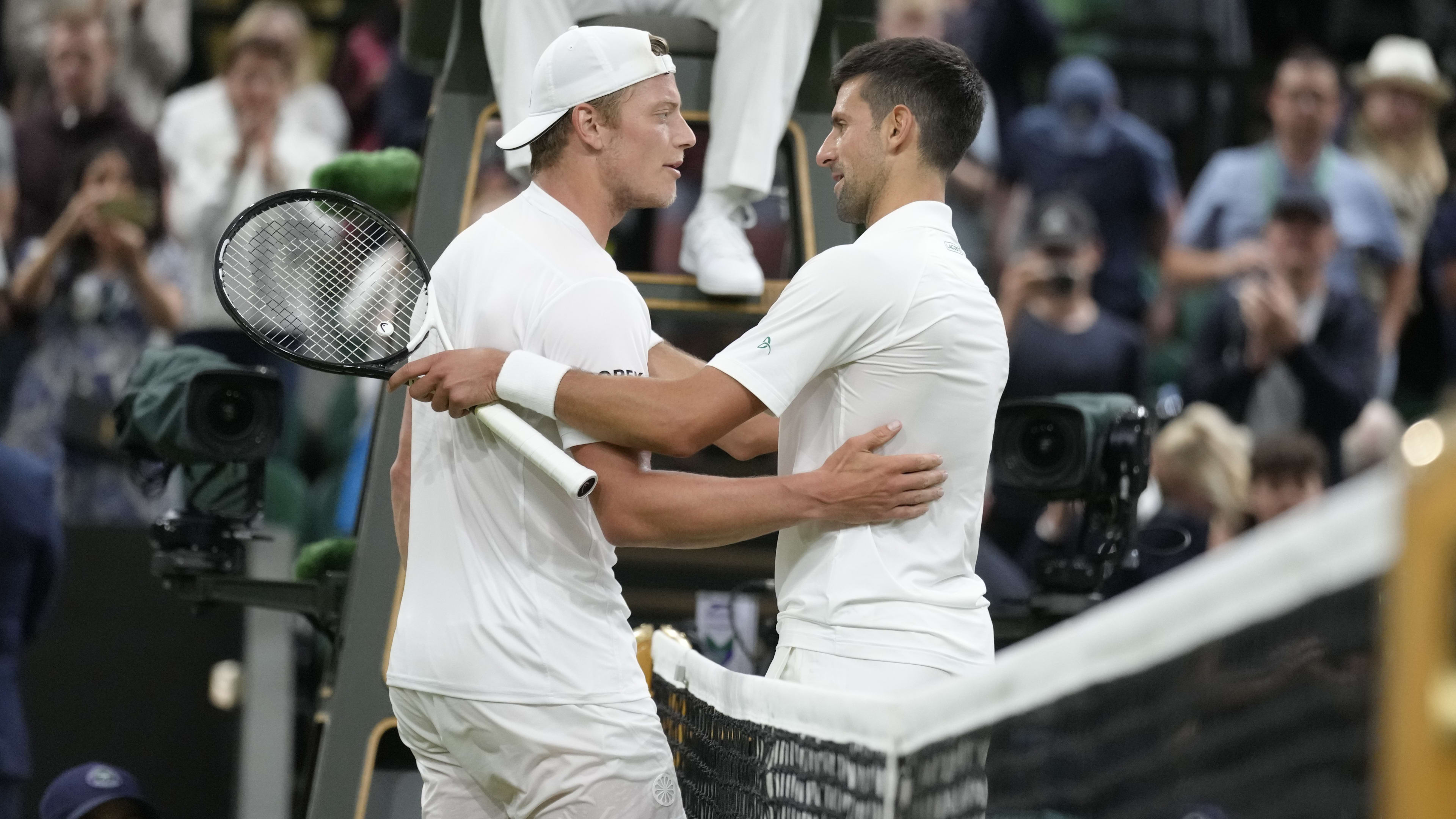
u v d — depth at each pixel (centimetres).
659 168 1020
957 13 3078
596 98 1003
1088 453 1473
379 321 1102
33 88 2848
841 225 1591
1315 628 506
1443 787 393
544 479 972
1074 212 2655
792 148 1645
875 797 796
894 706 789
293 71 2831
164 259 2734
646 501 975
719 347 1625
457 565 985
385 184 1812
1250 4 3356
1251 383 2775
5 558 1883
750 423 1133
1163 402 2111
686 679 1152
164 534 1561
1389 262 2947
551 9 1474
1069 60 3222
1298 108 2927
